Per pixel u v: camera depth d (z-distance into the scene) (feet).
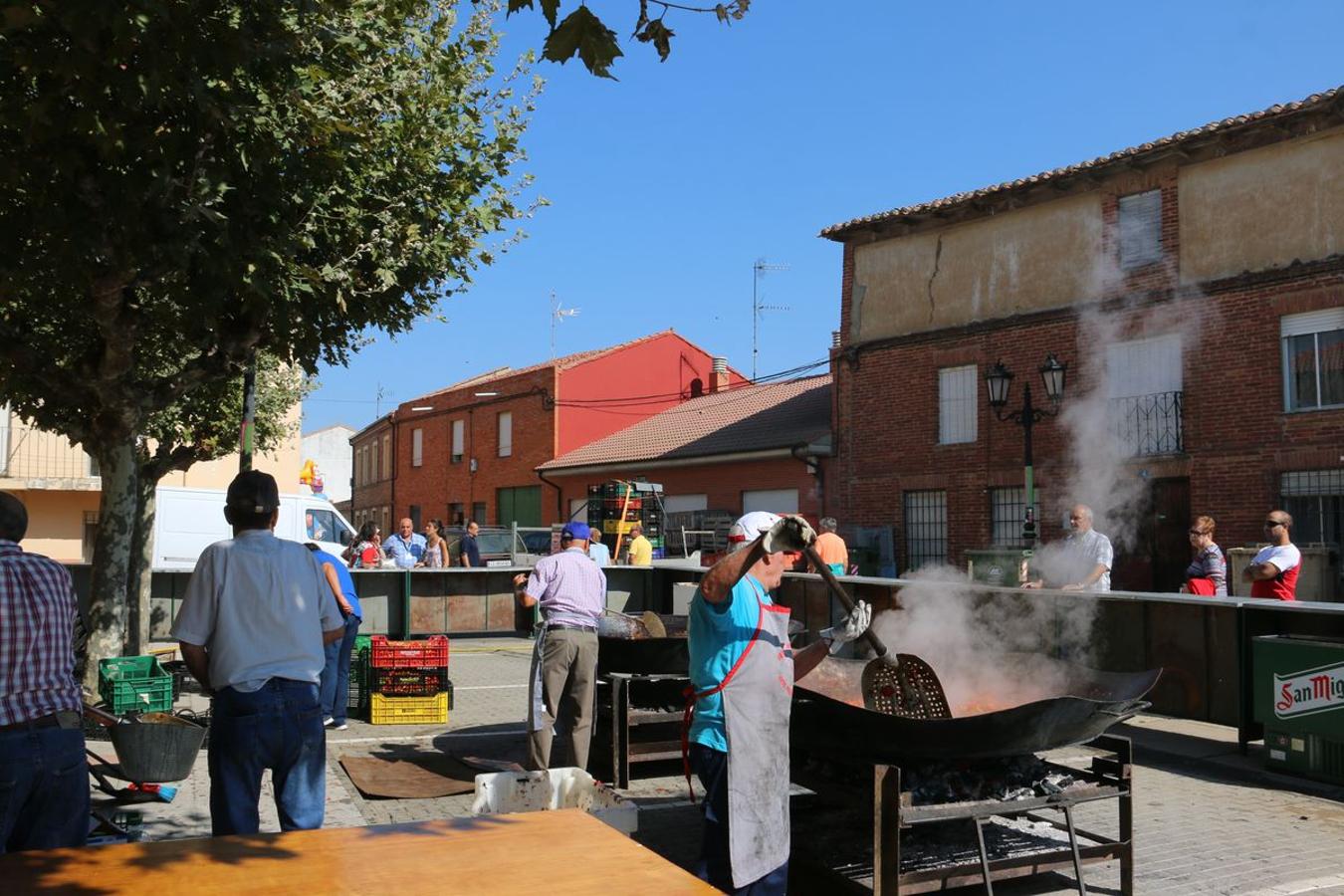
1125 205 60.23
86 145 21.21
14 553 11.98
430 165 29.96
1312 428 51.16
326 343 31.78
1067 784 16.20
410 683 31.71
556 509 114.42
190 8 16.88
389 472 154.51
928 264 71.05
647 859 6.83
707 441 95.25
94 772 19.77
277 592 13.35
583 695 22.88
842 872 15.62
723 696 12.16
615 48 11.87
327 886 6.26
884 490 73.05
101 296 26.20
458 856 6.87
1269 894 16.67
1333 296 50.67
